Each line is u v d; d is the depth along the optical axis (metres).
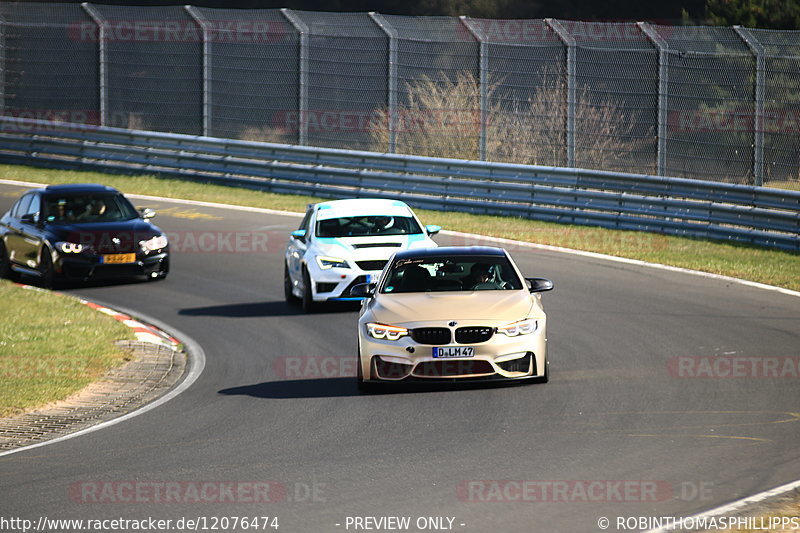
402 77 103.00
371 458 31.86
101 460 33.19
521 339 39.84
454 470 30.19
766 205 76.69
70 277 68.75
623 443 32.34
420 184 95.56
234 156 107.12
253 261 76.94
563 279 66.25
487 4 167.12
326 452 32.81
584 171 86.25
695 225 80.31
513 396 39.16
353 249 59.00
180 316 60.94
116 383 46.38
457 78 99.94
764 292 61.38
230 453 33.31
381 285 43.91
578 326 53.12
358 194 98.56
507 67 135.62
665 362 44.53
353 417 37.31
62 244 68.88
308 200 100.88
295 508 27.23
